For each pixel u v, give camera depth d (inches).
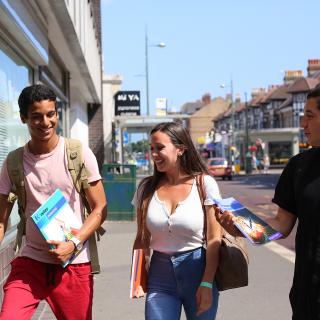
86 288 138.6
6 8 223.3
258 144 2652.6
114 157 1173.1
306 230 111.7
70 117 697.6
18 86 301.1
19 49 296.7
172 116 948.0
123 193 550.9
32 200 137.6
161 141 139.5
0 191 140.3
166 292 136.7
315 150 116.3
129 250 388.8
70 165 136.9
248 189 1242.6
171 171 140.5
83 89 763.4
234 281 133.9
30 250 136.7
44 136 134.3
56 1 310.5
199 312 131.8
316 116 115.0
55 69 495.8
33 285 134.3
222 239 135.6
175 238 136.9
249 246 406.0
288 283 287.0
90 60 636.1
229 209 125.2
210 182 139.0
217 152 3430.1
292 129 2859.3
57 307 137.7
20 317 128.5
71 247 130.7
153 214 138.7
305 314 110.4
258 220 124.6
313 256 109.8
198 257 136.6
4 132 260.7
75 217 135.6
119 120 972.6
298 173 116.2
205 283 132.0
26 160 137.9
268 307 243.4
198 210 136.8
